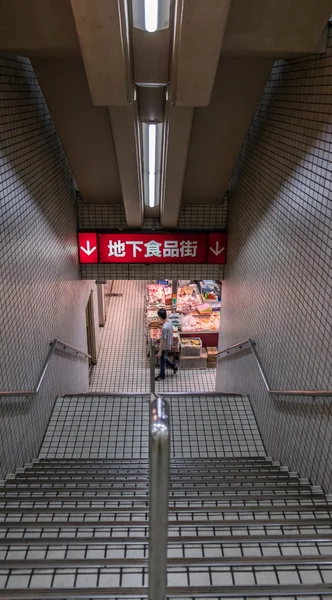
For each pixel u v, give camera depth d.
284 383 3.88
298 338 3.53
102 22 2.63
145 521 2.27
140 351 9.32
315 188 3.18
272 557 2.00
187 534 2.34
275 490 2.97
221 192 6.03
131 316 10.84
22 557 2.10
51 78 3.98
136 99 3.75
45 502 2.67
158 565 1.17
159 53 3.10
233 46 3.04
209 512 2.55
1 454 3.27
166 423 1.08
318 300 3.12
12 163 3.54
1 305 3.26
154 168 5.09
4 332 3.34
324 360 3.01
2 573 1.95
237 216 5.99
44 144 4.64
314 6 2.75
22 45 3.10
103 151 4.99
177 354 8.82
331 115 2.93
